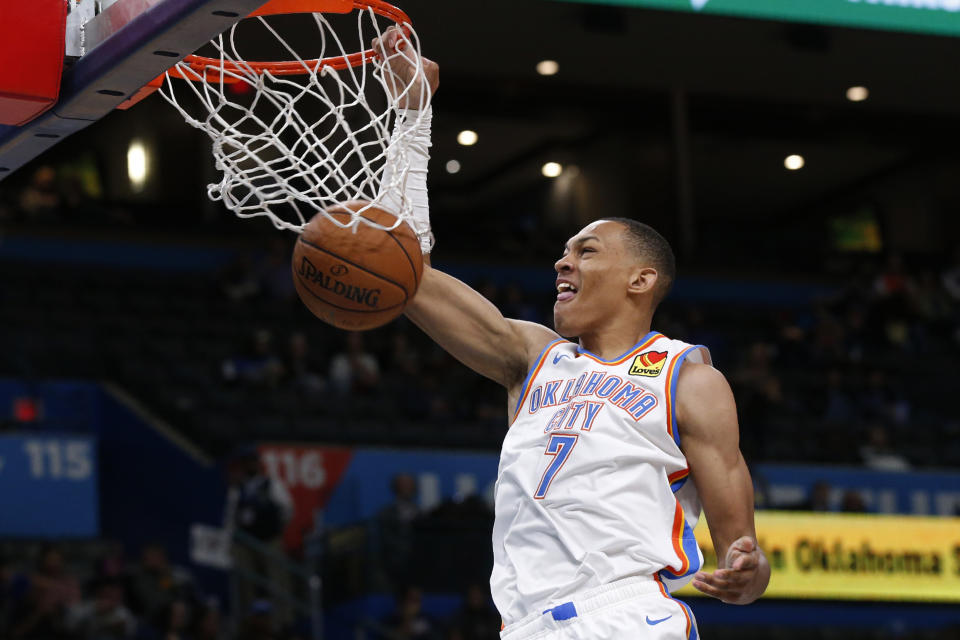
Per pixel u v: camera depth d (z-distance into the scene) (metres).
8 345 17.80
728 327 22.83
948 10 19.55
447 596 14.72
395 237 3.92
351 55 4.47
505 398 19.27
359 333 19.56
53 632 12.53
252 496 14.73
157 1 3.45
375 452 16.53
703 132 25.81
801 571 16.61
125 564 15.12
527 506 3.95
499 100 23.80
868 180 27.64
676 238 24.41
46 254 20.39
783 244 27.36
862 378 21.36
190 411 16.84
